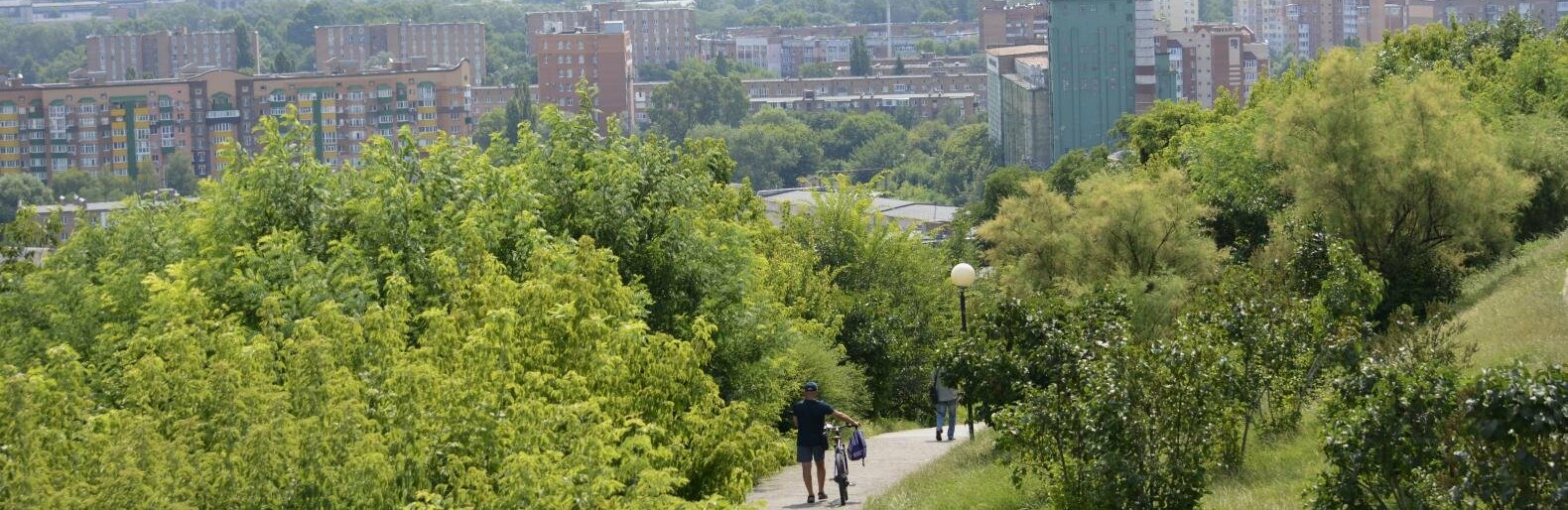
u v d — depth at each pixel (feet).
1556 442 51.01
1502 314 111.04
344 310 96.73
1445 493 53.78
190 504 58.03
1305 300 90.89
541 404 67.41
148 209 133.39
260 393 64.39
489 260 91.81
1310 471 75.87
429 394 66.39
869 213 205.57
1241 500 72.28
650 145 135.95
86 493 58.23
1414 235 137.39
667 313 124.16
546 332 80.33
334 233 114.73
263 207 113.80
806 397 89.04
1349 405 59.67
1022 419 72.69
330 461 61.41
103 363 97.45
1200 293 108.68
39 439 61.05
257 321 101.09
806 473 88.63
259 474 59.88
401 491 62.80
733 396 124.88
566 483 61.16
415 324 100.83
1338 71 140.67
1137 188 152.46
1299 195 141.28
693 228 127.85
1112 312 102.22
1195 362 73.15
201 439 65.16
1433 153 135.95
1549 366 51.88
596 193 125.08
